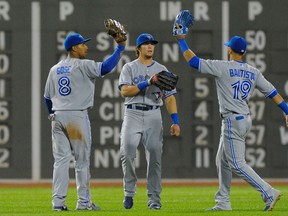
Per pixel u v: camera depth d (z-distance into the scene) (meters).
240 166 32.12
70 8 58.66
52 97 32.72
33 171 59.16
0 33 58.44
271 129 59.84
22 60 58.56
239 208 35.81
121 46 32.09
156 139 33.47
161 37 58.78
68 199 43.72
